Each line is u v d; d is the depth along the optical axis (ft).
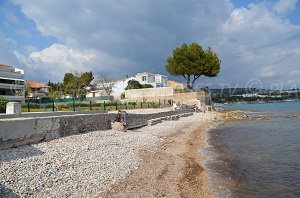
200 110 221.25
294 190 39.75
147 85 325.42
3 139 41.47
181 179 42.93
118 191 34.81
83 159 43.96
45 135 51.34
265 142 83.71
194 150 68.49
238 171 49.55
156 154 57.98
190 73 254.88
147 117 113.91
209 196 36.86
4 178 31.24
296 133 105.81
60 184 33.68
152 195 34.63
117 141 63.10
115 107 156.46
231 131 113.60
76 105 129.70
